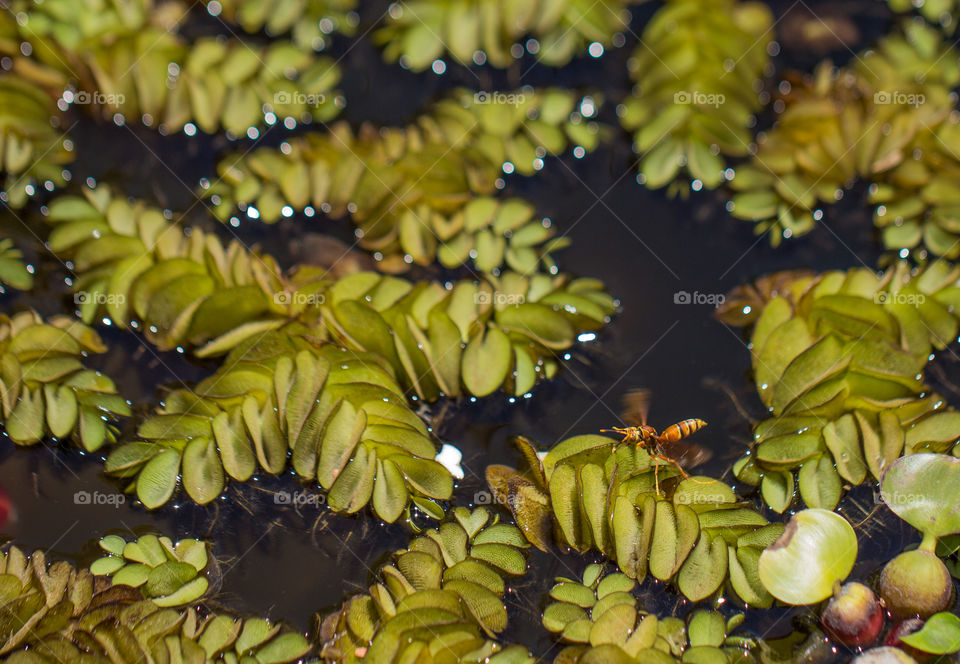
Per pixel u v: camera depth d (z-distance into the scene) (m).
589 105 0.99
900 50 0.99
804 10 1.00
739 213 0.98
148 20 1.00
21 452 0.96
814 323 0.96
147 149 0.99
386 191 0.98
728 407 0.96
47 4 0.99
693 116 0.99
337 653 0.93
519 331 0.96
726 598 0.94
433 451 0.95
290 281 0.97
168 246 0.97
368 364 0.96
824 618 0.93
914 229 0.97
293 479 0.95
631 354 0.96
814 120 0.98
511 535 0.94
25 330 0.96
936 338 0.96
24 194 0.98
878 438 0.95
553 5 1.00
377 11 1.00
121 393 0.96
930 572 0.93
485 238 0.98
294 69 1.00
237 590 0.94
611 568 0.94
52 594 0.94
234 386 0.95
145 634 0.93
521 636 0.93
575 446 0.95
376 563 0.94
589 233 0.98
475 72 1.00
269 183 0.98
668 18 0.99
